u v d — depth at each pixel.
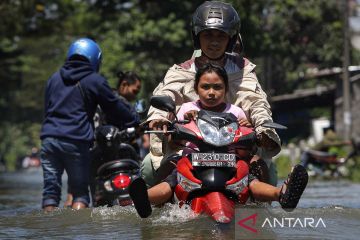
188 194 10.66
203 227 9.91
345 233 9.67
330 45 65.75
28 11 61.31
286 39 61.50
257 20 55.56
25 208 17.30
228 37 12.78
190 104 11.88
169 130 11.17
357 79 68.69
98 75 15.31
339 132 67.69
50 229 10.66
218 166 10.61
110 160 15.16
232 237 9.27
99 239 9.46
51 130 15.09
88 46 15.69
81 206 14.95
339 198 19.92
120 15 57.69
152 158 12.72
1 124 142.00
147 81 55.34
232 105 11.93
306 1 62.94
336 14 65.50
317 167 43.25
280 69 69.25
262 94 12.81
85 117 15.17
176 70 13.07
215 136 10.72
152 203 11.13
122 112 15.19
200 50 13.19
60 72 15.47
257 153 11.98
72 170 15.06
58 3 62.56
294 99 72.62
